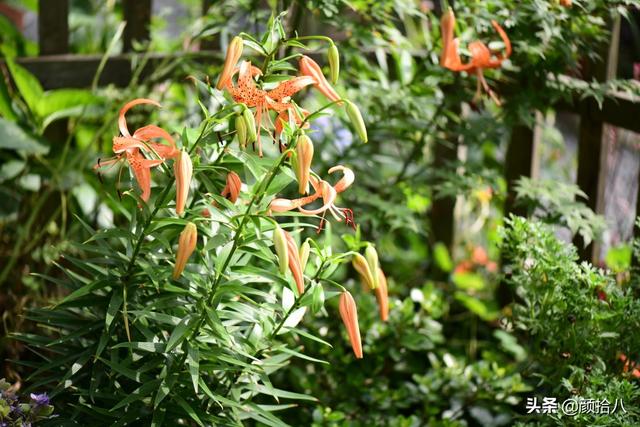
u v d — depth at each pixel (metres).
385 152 3.92
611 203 3.73
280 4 3.24
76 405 2.30
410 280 3.96
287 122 2.15
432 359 3.38
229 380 2.32
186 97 3.68
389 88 3.27
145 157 2.13
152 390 2.20
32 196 3.57
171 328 2.32
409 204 3.90
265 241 2.14
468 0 3.09
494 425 3.15
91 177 3.63
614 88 3.01
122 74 3.61
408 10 3.16
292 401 3.16
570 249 2.61
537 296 2.64
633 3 2.89
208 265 2.28
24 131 3.43
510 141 3.53
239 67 2.13
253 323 2.36
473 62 2.83
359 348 2.12
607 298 2.54
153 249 2.32
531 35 3.09
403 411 3.33
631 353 2.49
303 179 1.97
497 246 2.79
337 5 3.13
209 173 2.35
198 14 4.91
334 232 3.39
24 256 3.36
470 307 3.66
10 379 3.04
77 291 2.23
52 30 3.53
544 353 2.68
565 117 4.73
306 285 2.24
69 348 2.44
